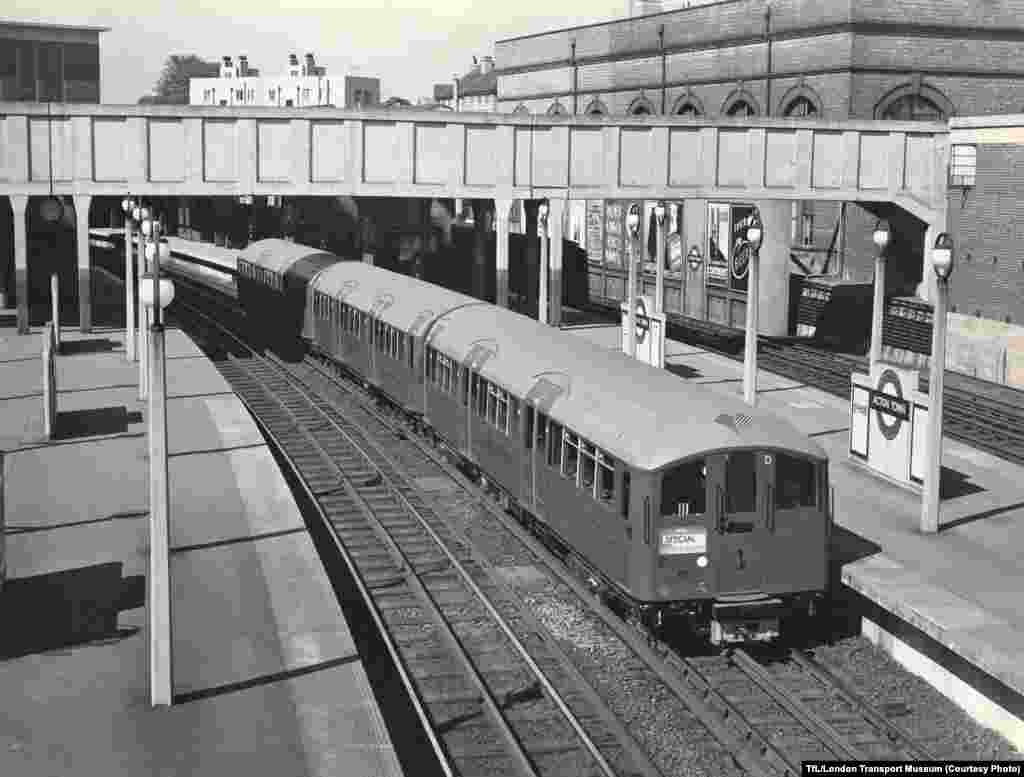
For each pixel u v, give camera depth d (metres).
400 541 20.59
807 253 46.47
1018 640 14.05
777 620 15.54
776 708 14.04
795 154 40.69
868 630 16.44
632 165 39.84
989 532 19.64
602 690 14.45
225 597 16.47
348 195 38.19
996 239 34.88
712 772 12.49
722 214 45.28
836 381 34.38
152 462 12.71
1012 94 45.22
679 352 39.22
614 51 56.66
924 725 13.78
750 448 15.14
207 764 11.65
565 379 18.92
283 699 13.20
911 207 41.34
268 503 21.23
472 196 39.00
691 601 15.21
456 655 15.37
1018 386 34.16
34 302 50.00
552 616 16.91
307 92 118.19
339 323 35.28
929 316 38.72
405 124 38.22
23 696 13.22
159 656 12.94
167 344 40.19
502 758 12.71
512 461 20.50
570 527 17.77
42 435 26.31
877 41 42.84
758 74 47.12
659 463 15.02
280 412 32.28
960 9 43.72
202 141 37.31
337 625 15.45
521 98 65.81
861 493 22.06
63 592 16.58
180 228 88.62
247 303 50.12
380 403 32.25
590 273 56.66
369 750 11.99
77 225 37.91
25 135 36.69
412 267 62.16
